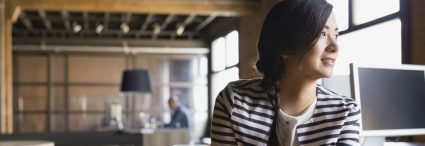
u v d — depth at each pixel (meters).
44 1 6.49
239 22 7.67
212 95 10.14
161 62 10.38
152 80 10.29
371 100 2.08
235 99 1.05
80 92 10.10
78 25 9.92
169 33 10.31
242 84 1.10
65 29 10.05
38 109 9.92
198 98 10.41
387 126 2.11
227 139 1.06
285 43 0.97
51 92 10.00
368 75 2.08
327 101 1.04
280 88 1.04
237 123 1.04
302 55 0.97
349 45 4.84
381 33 4.28
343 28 4.97
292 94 1.03
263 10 6.46
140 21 9.82
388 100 2.12
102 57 10.22
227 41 8.79
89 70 10.16
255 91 1.06
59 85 10.04
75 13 9.12
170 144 6.44
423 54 3.63
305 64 0.97
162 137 6.43
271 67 1.02
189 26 10.46
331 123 1.02
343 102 1.04
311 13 0.95
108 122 8.91
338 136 1.02
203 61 10.45
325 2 0.98
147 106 10.24
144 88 7.67
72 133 2.84
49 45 10.03
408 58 3.82
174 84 10.37
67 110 10.02
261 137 1.04
